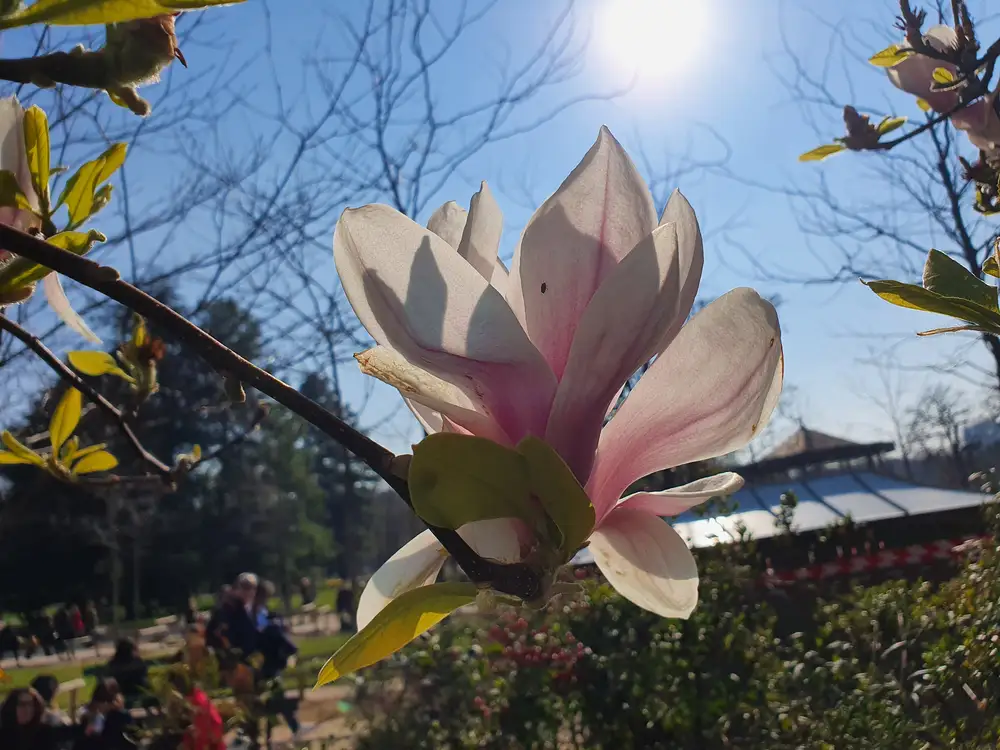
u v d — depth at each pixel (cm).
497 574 23
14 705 202
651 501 26
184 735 164
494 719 159
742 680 148
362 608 28
